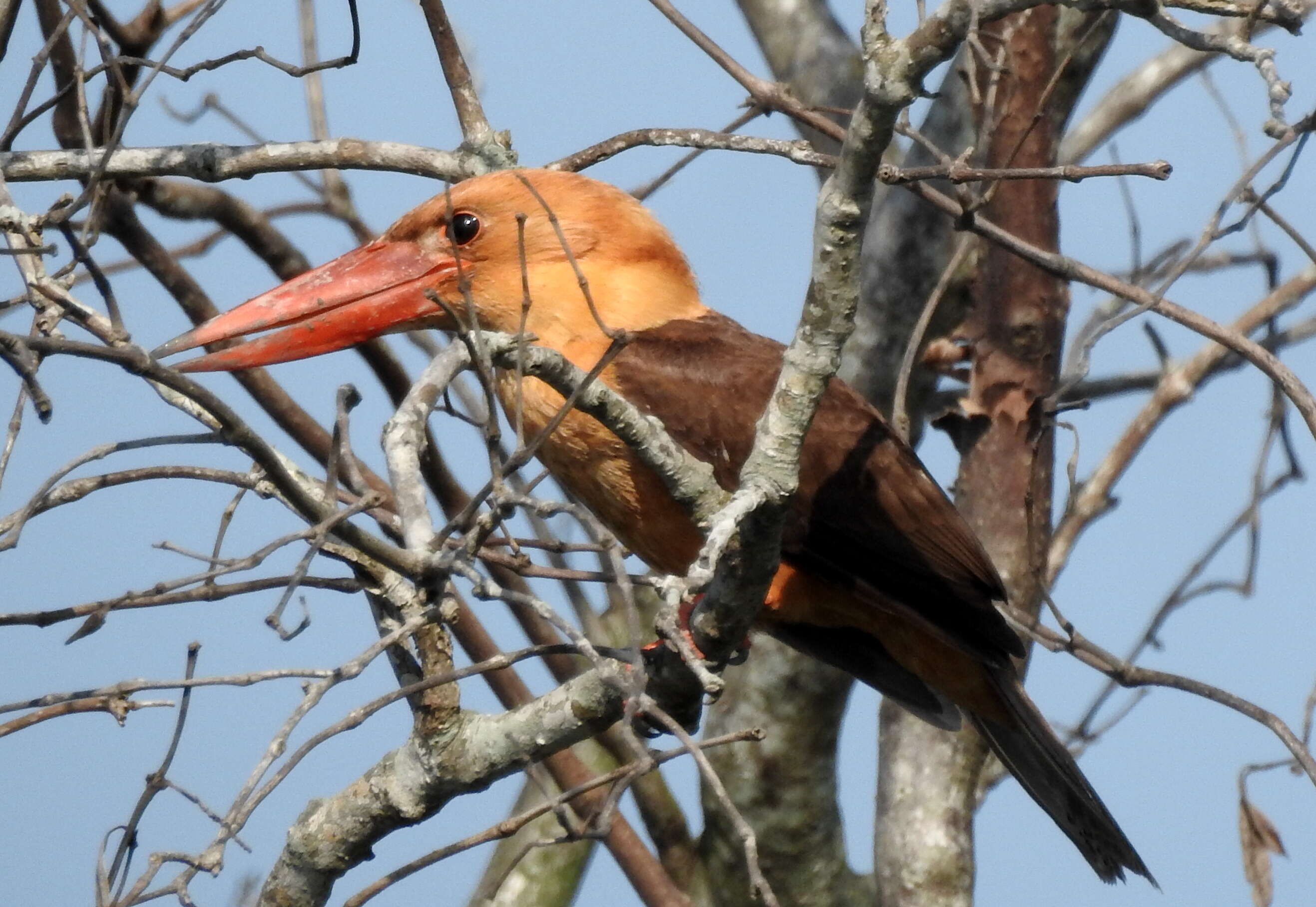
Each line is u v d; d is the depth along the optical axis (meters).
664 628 5.88
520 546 8.80
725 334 10.45
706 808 13.38
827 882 13.27
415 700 8.10
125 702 7.02
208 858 6.00
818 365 7.09
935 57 6.44
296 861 8.33
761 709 13.12
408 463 6.49
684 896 11.62
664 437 7.16
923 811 11.80
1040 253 8.42
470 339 6.23
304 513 6.97
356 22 8.92
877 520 9.81
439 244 10.32
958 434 12.45
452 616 7.88
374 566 8.35
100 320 7.95
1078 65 12.27
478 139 10.50
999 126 12.06
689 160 11.02
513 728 8.00
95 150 9.61
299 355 10.16
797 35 15.48
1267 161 7.03
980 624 9.82
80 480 7.52
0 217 7.95
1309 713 8.77
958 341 12.79
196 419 7.85
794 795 13.12
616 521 10.17
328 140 10.18
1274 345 12.68
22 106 8.52
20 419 6.98
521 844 13.85
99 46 8.41
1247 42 6.52
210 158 9.82
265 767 6.11
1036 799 10.26
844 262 6.89
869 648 10.50
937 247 13.01
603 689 7.84
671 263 10.63
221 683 6.93
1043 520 11.88
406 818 8.16
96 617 7.30
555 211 10.29
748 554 7.55
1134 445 12.67
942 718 10.43
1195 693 9.15
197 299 11.58
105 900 6.51
